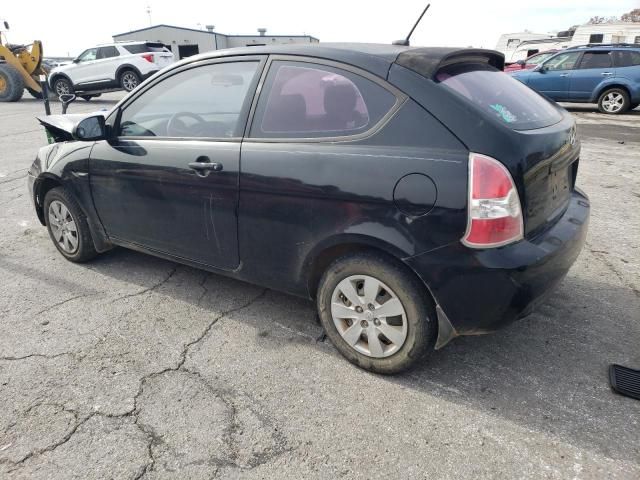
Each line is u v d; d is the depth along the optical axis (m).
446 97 2.25
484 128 2.16
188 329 3.09
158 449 2.15
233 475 2.02
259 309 3.32
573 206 2.79
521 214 2.18
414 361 2.48
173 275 3.84
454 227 2.15
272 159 2.64
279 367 2.70
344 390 2.51
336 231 2.46
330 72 2.56
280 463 2.08
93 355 2.81
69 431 2.25
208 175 2.89
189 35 35.62
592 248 4.25
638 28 24.02
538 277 2.21
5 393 2.50
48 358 2.79
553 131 2.45
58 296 3.51
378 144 2.35
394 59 2.44
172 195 3.12
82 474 2.02
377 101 2.39
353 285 2.55
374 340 2.55
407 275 2.35
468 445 2.15
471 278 2.18
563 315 3.18
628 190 5.98
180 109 3.13
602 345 2.85
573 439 2.17
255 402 2.43
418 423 2.28
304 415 2.34
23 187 6.32
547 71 13.97
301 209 2.57
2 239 4.62
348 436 2.21
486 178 2.10
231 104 2.90
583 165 7.27
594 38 24.83
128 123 3.39
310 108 2.60
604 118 12.64
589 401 2.40
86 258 3.99
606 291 3.48
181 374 2.65
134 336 3.01
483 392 2.48
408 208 2.24
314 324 3.13
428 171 2.19
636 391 2.44
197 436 2.22
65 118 4.51
